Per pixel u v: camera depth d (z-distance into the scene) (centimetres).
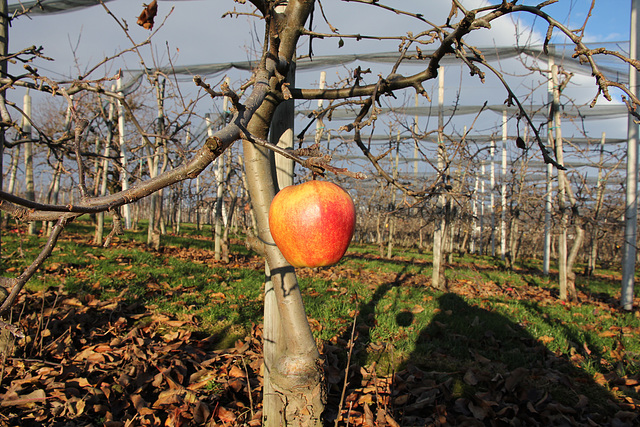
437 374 385
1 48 339
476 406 329
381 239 1469
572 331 543
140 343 404
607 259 2333
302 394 215
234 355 393
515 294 830
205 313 518
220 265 916
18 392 302
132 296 555
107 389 316
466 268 1247
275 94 192
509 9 175
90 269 710
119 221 131
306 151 105
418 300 667
